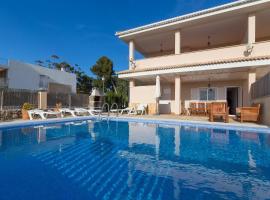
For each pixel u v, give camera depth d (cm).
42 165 490
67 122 1312
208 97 1838
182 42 2000
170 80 1942
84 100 2166
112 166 488
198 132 958
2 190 350
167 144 733
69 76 3641
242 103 1677
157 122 1259
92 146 704
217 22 1556
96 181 392
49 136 877
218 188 367
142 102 1805
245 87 1617
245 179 412
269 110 965
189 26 1636
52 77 3319
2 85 2561
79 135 914
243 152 625
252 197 333
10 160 530
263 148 670
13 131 970
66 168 471
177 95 1612
